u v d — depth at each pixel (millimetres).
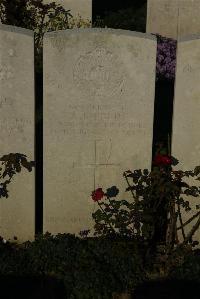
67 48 2338
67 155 2449
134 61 2375
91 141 2445
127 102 2416
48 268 2227
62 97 2387
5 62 2322
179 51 2330
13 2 3547
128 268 2225
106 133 2443
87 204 2518
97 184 2500
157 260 2381
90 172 2482
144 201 2387
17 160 2416
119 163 2484
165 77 3727
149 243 2432
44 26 3857
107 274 2164
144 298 2107
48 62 2348
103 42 2342
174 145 2426
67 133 2426
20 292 2117
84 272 2152
